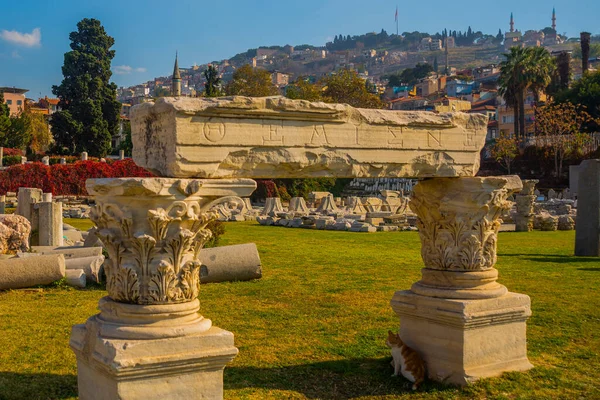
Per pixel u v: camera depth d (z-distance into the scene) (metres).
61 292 12.88
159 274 6.11
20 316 10.77
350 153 7.37
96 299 12.29
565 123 67.19
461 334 7.74
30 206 21.00
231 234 25.84
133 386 5.84
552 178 64.75
